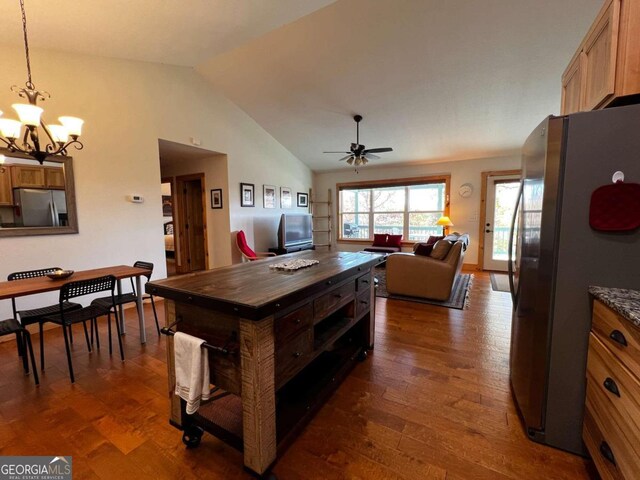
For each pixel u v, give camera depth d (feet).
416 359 7.82
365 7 9.73
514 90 12.64
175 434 5.27
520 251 5.81
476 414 5.70
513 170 18.74
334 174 25.22
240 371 4.14
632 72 3.98
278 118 17.47
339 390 6.48
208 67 14.06
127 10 7.59
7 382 6.85
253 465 4.20
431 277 12.78
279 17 8.47
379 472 4.45
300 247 20.63
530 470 4.46
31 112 6.33
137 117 12.25
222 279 5.30
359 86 13.66
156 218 12.99
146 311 11.97
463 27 9.96
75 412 5.82
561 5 8.82
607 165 4.11
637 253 4.09
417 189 22.40
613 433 3.60
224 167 16.70
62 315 6.93
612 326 3.72
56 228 10.14
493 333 9.43
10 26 8.00
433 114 15.14
